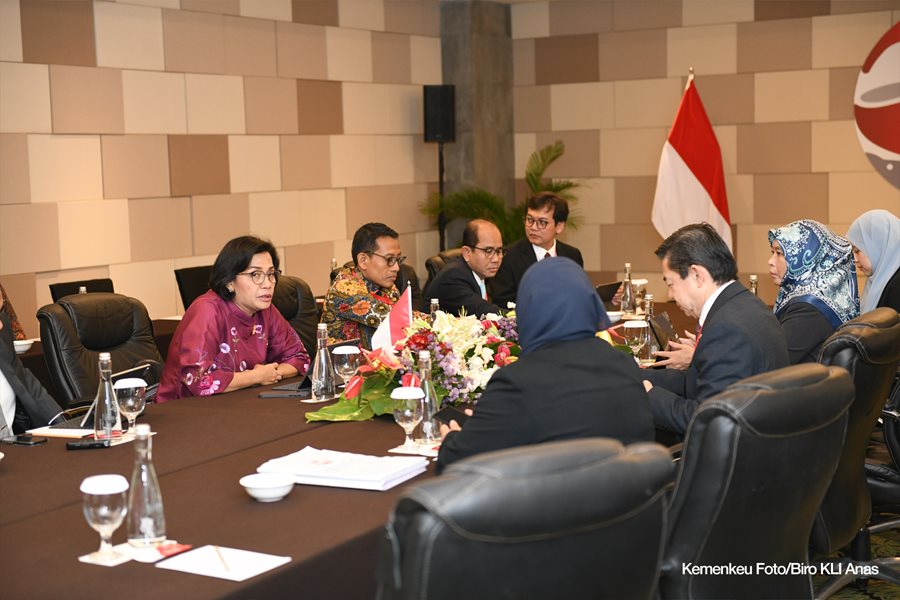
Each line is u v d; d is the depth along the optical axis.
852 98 7.73
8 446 2.78
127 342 4.07
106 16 6.16
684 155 7.77
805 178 7.95
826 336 3.33
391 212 8.27
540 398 2.09
